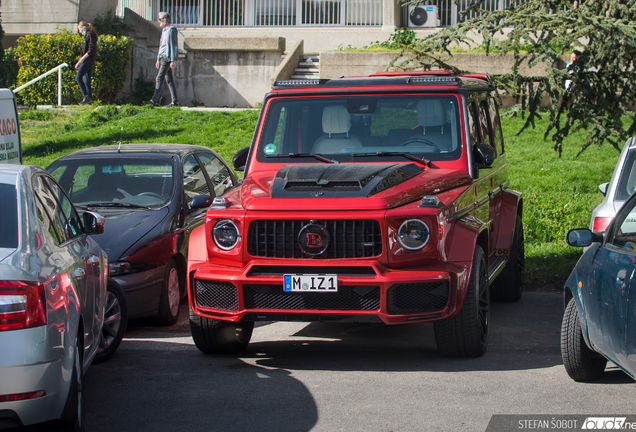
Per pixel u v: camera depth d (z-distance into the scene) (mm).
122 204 8125
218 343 6117
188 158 8938
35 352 3746
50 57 19625
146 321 7660
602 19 8836
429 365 5840
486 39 9289
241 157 6762
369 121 6578
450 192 5887
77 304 4410
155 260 7414
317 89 6723
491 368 5723
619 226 4992
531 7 9648
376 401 4941
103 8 21875
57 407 3879
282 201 5535
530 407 4797
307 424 4531
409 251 5375
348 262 5391
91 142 15812
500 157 7969
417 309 5395
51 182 5430
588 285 5031
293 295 5465
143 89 21156
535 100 9516
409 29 22172
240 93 20781
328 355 6254
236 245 5586
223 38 20531
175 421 4641
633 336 4254
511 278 8125
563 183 13133
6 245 4078
